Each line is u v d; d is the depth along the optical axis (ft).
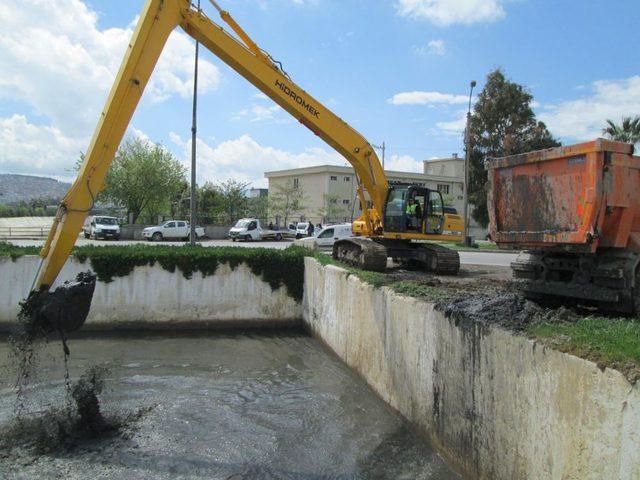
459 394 18.20
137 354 35.50
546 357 13.55
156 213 164.45
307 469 19.69
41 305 22.18
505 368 15.44
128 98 24.80
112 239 125.80
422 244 46.60
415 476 18.85
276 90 36.35
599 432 11.62
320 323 38.55
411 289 24.76
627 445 10.84
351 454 20.85
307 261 43.09
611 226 18.56
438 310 20.01
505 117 119.34
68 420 23.61
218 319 43.01
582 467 12.10
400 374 23.71
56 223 22.95
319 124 38.81
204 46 34.06
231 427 23.53
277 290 43.93
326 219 172.55
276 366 33.09
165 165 152.76
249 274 43.47
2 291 38.78
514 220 20.71
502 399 15.57
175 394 27.76
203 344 38.42
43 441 21.77
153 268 41.93
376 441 21.94
